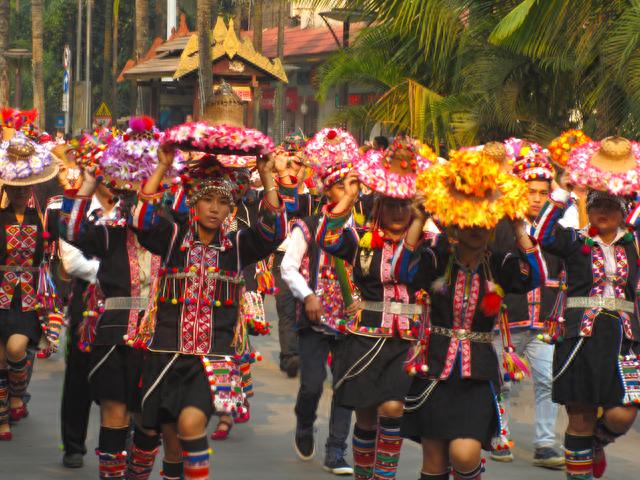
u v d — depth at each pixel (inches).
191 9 4692.4
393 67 1780.3
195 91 2608.3
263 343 1424.7
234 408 603.8
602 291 692.1
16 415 939.3
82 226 645.3
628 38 1331.2
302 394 834.8
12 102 4173.2
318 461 849.5
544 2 1392.7
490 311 591.2
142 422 618.5
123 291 669.3
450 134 1654.8
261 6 3324.3
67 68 3843.5
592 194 697.0
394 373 685.3
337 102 3206.2
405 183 663.8
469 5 1593.3
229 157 708.7
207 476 600.7
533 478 808.9
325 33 3710.6
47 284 860.6
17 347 847.7
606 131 1417.3
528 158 762.2
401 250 603.8
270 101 4033.0
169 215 666.8
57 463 820.0
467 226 579.5
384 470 686.5
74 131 3499.0
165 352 607.5
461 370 593.3
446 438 593.3
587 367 691.4
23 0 6717.5
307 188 981.8
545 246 687.1
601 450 739.4
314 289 779.4
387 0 1720.0
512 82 1565.0
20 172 813.9
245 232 627.8
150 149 621.9
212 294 613.6
